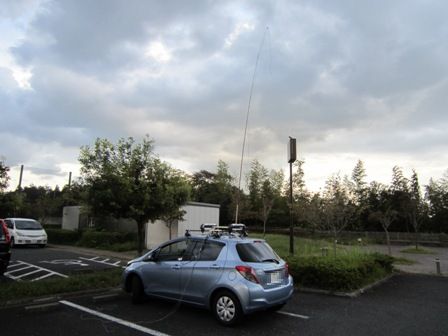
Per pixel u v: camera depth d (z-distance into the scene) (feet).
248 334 19.95
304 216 82.99
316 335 20.16
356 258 38.73
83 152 36.96
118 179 35.65
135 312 23.91
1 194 100.94
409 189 152.76
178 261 24.08
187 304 23.36
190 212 68.69
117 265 48.21
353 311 25.88
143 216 38.29
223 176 176.65
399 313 25.61
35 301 25.88
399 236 130.00
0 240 35.81
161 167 38.42
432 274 47.29
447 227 147.74
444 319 24.13
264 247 23.61
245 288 20.58
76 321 21.81
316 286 33.35
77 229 83.66
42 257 55.88
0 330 19.95
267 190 165.99
